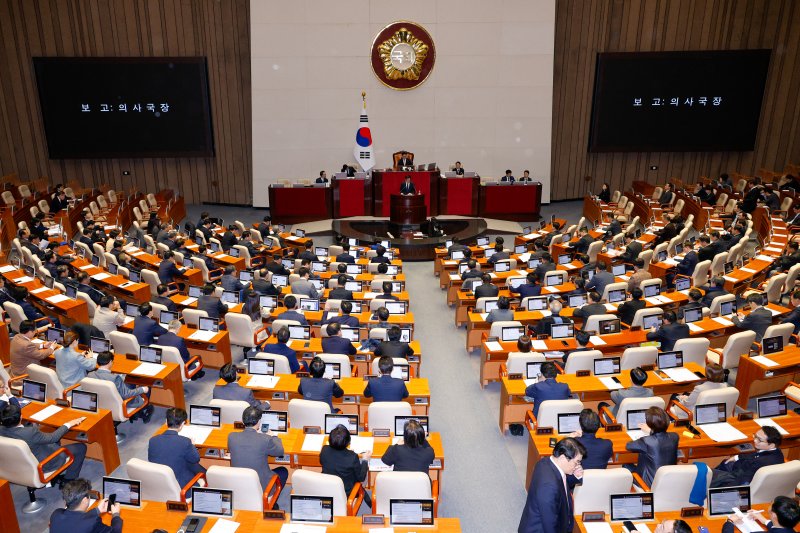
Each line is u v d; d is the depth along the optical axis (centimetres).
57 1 2262
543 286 1258
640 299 1068
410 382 826
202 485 623
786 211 1983
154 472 561
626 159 2550
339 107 2338
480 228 2008
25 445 639
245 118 2428
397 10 2267
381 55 2288
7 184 2227
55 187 2234
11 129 2339
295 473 557
